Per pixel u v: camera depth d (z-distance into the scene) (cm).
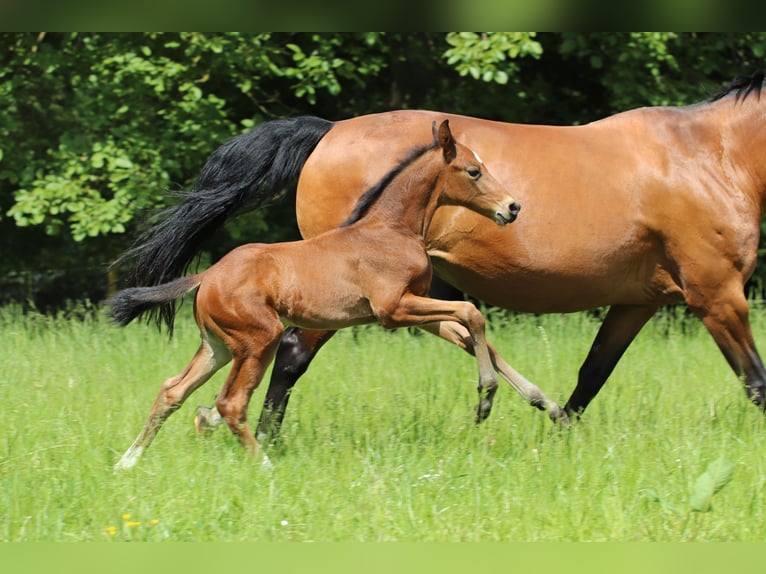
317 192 945
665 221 928
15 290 1956
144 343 1327
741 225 931
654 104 1681
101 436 867
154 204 1594
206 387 1066
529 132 947
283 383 962
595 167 928
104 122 1630
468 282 955
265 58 1584
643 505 717
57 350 1252
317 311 848
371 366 1180
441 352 1301
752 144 946
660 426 899
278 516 690
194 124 1616
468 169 887
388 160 925
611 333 1009
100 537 661
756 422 922
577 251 923
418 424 908
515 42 1527
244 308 816
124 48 1623
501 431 896
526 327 1484
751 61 1805
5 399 990
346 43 1684
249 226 1689
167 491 716
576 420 954
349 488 738
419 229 895
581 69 1831
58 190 1571
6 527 664
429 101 1803
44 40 1752
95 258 1958
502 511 699
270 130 962
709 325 946
